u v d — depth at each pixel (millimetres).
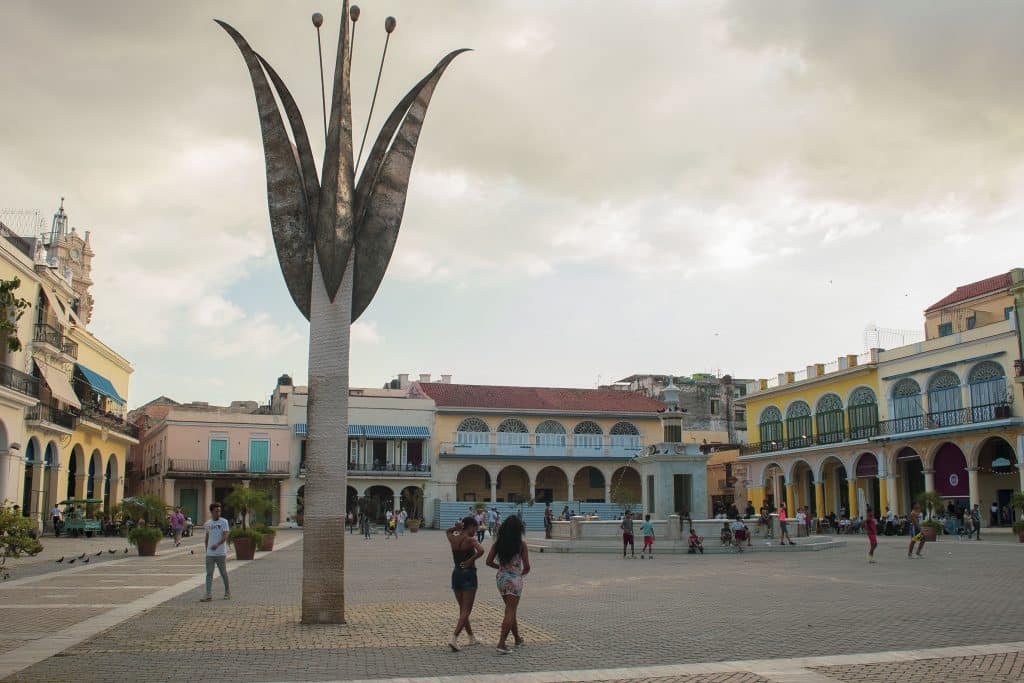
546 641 10805
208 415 58469
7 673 8859
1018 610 13570
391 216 12961
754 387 59781
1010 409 39500
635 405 67375
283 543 37375
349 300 12578
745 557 27781
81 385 44250
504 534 10273
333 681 8453
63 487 40438
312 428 12352
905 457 46000
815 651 10055
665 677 8672
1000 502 43000
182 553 28703
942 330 51719
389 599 15578
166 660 9539
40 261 35906
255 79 13055
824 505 52688
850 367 49906
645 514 29922
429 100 13445
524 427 63844
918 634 11242
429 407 62531
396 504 60812
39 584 17984
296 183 12836
